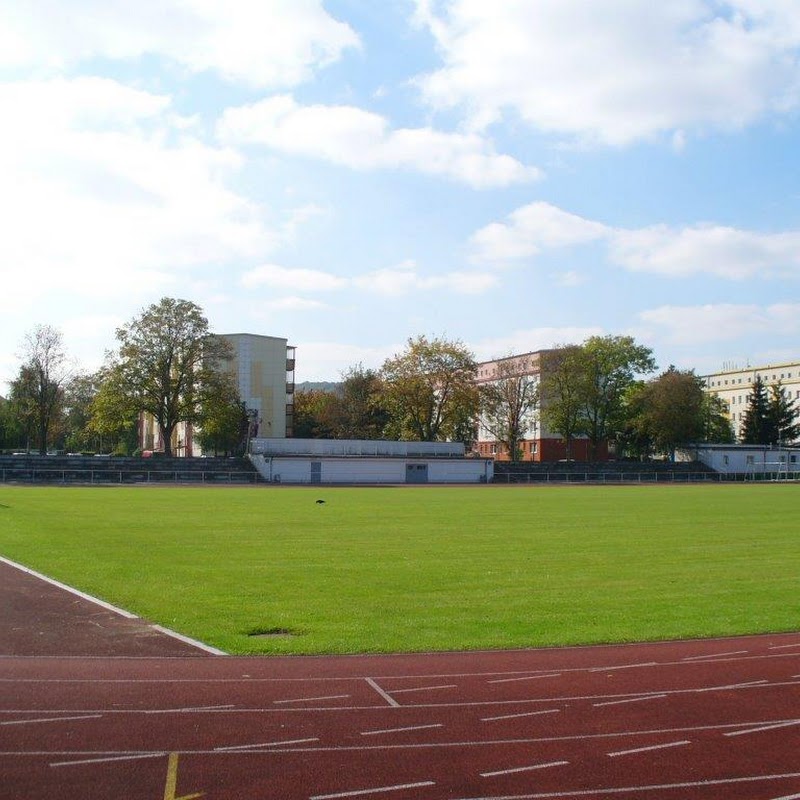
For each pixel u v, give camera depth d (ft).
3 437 399.24
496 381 401.29
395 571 70.85
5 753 27.91
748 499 187.01
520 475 318.45
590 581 66.80
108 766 26.89
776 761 28.04
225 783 25.68
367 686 36.45
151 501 159.33
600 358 357.82
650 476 337.52
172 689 35.58
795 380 556.51
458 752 28.50
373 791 25.29
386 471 297.94
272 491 211.61
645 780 26.40
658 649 44.27
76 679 36.96
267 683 36.68
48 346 301.43
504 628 48.93
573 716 32.58
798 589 63.98
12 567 70.33
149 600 56.18
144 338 286.46
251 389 379.35
